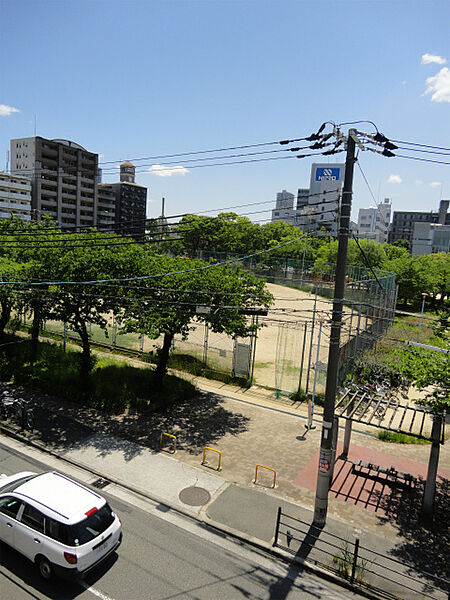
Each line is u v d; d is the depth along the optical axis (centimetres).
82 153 7925
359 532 1114
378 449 1630
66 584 869
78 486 981
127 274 1788
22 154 7500
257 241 6656
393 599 896
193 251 5847
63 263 1741
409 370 1211
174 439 1464
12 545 927
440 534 1132
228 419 1791
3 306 2505
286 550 1022
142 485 1273
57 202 7644
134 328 1653
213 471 1374
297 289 4478
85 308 1814
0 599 814
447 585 942
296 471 1410
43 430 1593
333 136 1012
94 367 2217
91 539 869
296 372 2358
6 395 1731
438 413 1138
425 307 5566
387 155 980
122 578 896
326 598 889
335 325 1061
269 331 3198
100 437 1559
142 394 1908
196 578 913
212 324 1766
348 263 5384
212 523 1109
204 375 2317
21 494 941
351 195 1020
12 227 2589
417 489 1353
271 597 878
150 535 1050
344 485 1348
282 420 1817
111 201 9775
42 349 2500
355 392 1464
